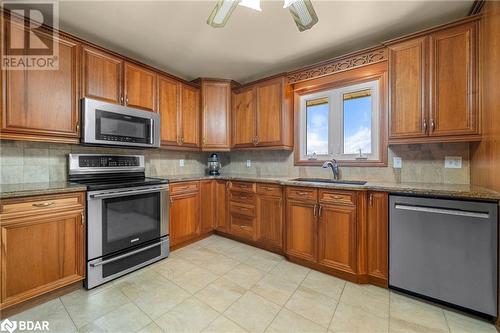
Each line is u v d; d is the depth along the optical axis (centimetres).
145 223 234
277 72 322
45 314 160
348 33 222
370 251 199
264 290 191
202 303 174
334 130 278
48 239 171
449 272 164
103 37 229
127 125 239
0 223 150
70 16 195
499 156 148
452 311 164
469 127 176
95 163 238
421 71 194
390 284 189
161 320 155
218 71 319
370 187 196
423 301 175
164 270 225
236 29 216
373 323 153
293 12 142
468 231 157
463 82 178
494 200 148
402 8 184
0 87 167
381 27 211
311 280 207
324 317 159
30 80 181
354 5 181
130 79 248
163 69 310
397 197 185
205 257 256
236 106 337
